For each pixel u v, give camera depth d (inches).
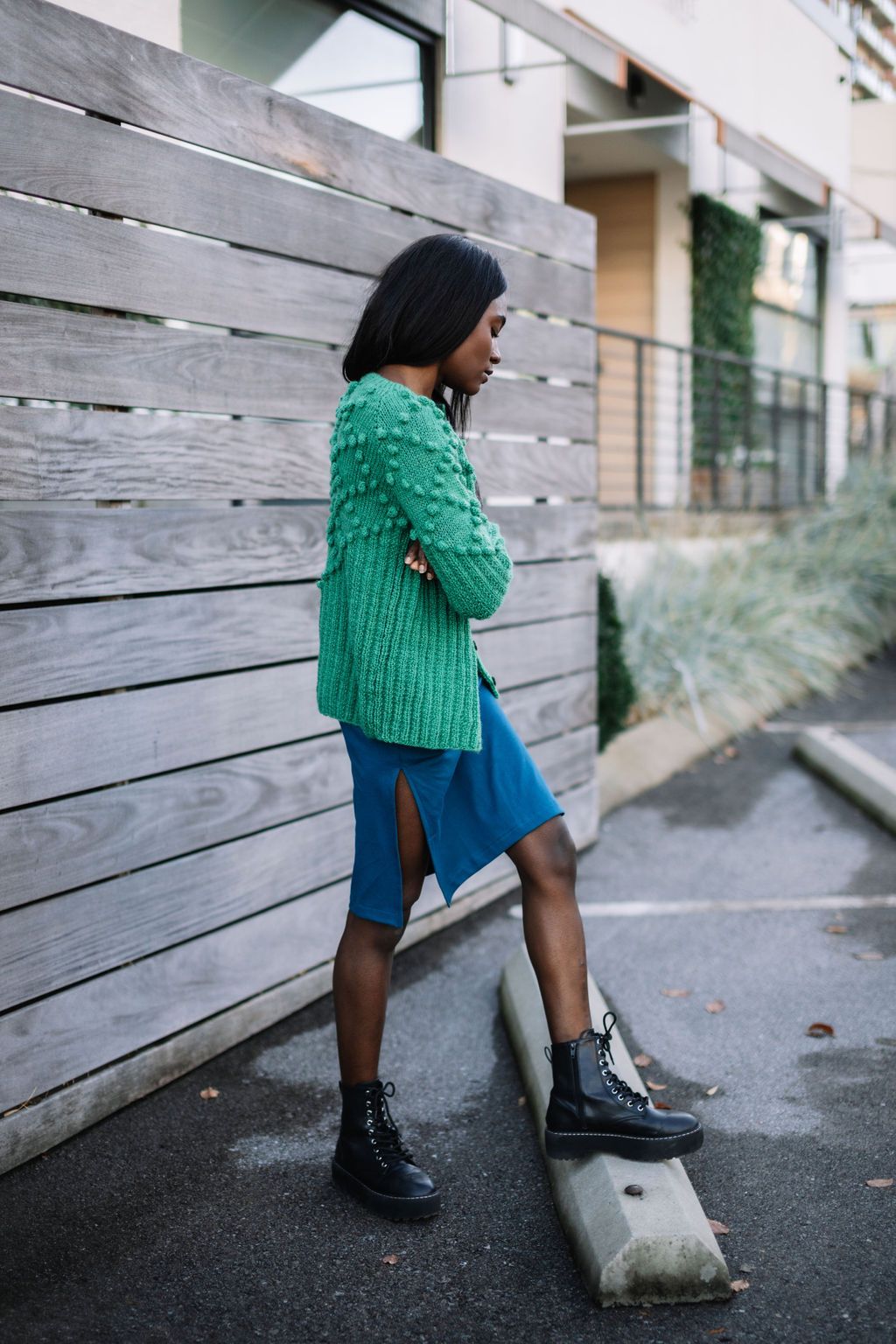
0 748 94.3
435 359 84.7
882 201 374.3
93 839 103.0
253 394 118.3
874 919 154.1
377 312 84.8
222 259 113.6
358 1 194.9
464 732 84.0
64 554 99.0
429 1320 77.8
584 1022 88.4
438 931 154.4
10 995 96.6
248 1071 115.6
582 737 184.7
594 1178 86.0
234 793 118.9
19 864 96.3
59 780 99.8
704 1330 76.0
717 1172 95.3
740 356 458.3
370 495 82.9
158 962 111.0
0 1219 90.1
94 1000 104.3
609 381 459.2
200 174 110.5
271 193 119.1
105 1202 92.4
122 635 105.1
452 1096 109.8
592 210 450.0
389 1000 132.1
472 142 226.2
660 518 341.4
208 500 114.7
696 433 443.5
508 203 159.6
